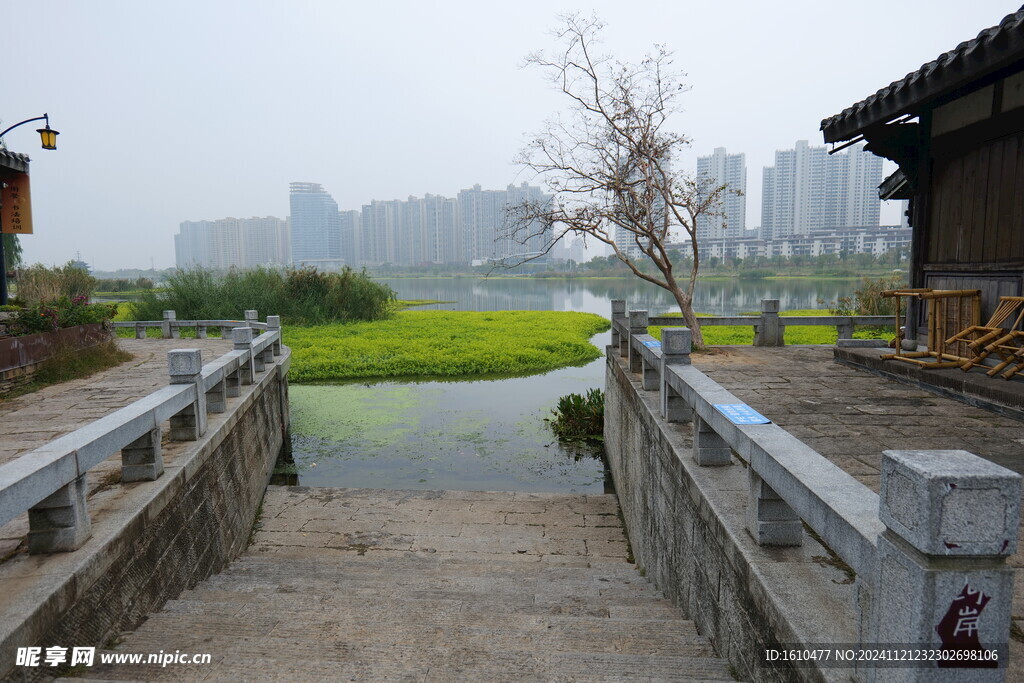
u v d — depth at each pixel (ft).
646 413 19.02
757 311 110.11
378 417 40.55
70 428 23.04
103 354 37.68
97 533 11.58
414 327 85.97
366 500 25.70
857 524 6.40
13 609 8.88
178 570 14.93
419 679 9.46
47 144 36.27
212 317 81.35
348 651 10.66
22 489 9.16
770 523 9.66
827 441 17.17
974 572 4.96
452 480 29.55
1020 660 7.40
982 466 5.07
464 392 48.24
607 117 44.45
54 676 9.28
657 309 112.68
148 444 14.48
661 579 16.51
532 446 34.53
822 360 31.83
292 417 40.63
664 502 16.16
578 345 68.69
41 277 69.72
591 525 23.44
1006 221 22.08
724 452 13.62
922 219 27.04
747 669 9.27
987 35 16.52
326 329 82.94
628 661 10.18
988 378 21.52
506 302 171.12
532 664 9.99
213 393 21.18
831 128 26.00
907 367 24.90
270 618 12.63
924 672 5.03
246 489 22.68
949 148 25.13
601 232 44.47
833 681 6.54
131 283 173.17
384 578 17.52
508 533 22.61
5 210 39.65
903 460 5.28
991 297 22.97
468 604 13.88
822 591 8.38
